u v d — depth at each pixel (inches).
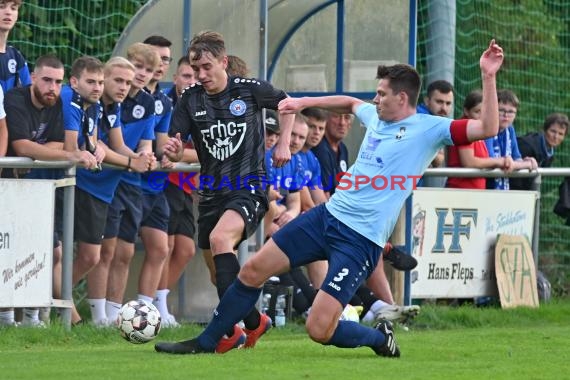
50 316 874.8
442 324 979.9
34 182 818.8
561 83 1515.7
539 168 1109.7
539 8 1521.9
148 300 915.4
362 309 967.6
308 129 987.3
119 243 903.1
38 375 599.8
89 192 863.1
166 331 854.5
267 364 655.1
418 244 1023.6
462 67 1381.6
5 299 811.4
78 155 834.2
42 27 1141.1
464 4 1391.5
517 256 1093.1
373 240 681.0
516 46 1473.9
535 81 1486.2
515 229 1097.4
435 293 1041.5
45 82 828.0
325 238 687.1
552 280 1321.4
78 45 1171.3
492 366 673.6
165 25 1008.9
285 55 1136.8
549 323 1029.8
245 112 768.3
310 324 679.7
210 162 773.3
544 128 1198.3
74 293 1026.1
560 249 1341.0
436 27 1197.7
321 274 982.4
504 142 1113.4
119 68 868.0
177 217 941.8
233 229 740.7
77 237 867.4
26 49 1132.5
